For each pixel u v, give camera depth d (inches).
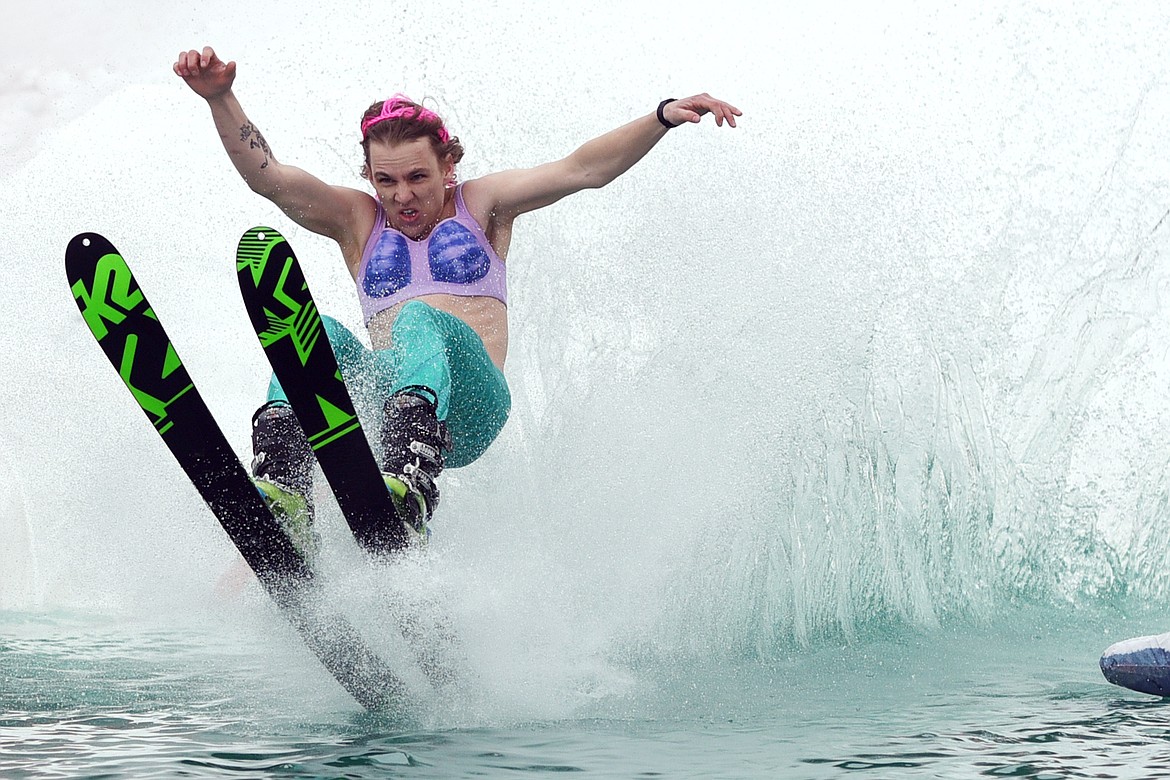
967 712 453.1
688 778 353.7
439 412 497.7
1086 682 522.3
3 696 468.8
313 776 352.8
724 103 567.2
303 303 439.8
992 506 757.9
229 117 531.2
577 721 437.4
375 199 580.7
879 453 709.3
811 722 435.8
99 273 433.7
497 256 580.1
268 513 426.6
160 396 427.5
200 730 413.7
